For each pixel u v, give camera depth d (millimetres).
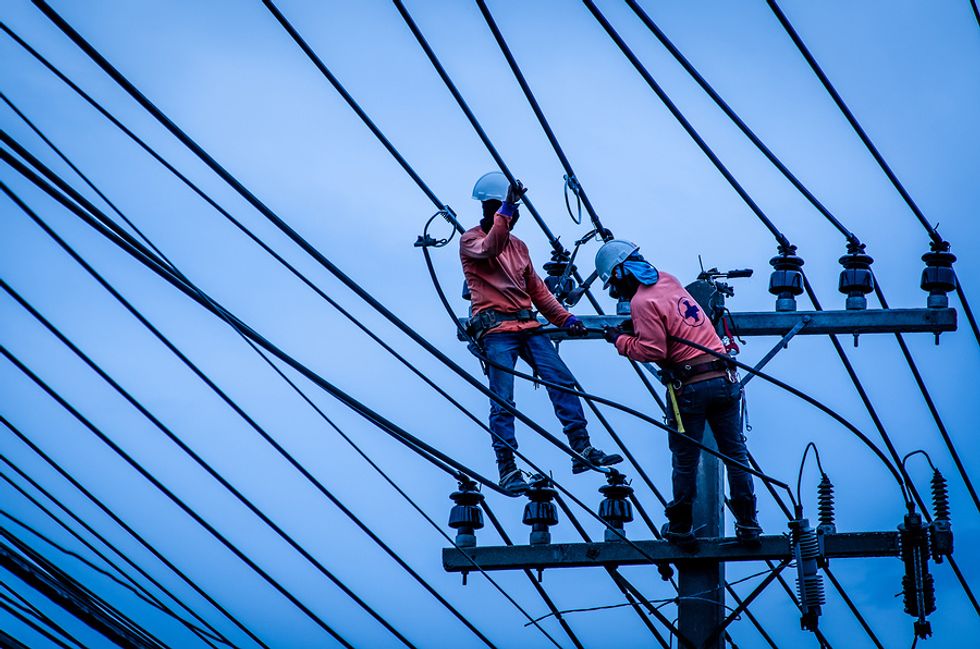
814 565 34781
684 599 35938
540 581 37312
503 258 36344
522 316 36438
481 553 36688
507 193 35344
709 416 35031
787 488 34594
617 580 36781
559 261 38500
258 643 38500
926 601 34469
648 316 34250
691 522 35562
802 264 38281
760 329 37625
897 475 34750
